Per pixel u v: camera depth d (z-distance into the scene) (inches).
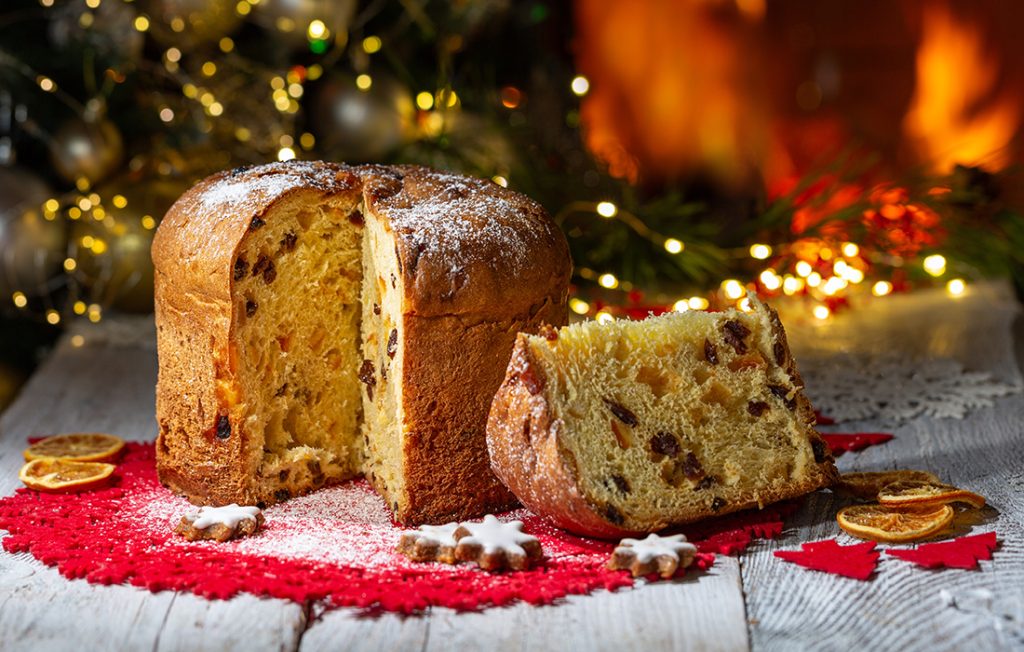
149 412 42.5
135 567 31.3
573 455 31.7
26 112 48.7
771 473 33.3
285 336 34.8
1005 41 66.6
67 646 29.2
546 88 58.8
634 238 52.2
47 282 49.6
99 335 50.3
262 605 30.2
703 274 52.5
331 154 50.1
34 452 37.7
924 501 33.1
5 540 32.6
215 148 50.9
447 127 52.2
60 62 48.3
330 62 51.1
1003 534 32.6
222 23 48.2
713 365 33.3
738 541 32.2
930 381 43.1
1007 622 29.5
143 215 50.2
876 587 30.7
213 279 33.7
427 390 33.4
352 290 35.3
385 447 34.6
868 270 51.8
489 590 30.4
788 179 65.1
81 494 35.4
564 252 34.9
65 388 44.8
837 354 45.9
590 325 32.7
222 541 32.7
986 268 53.3
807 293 51.6
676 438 32.6
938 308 51.3
